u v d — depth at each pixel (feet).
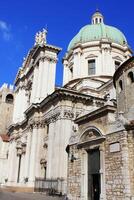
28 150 139.85
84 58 172.35
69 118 116.47
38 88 145.69
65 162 107.65
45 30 163.53
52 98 123.03
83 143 68.08
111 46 172.76
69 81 168.45
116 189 53.57
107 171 57.47
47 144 124.36
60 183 101.55
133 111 57.82
